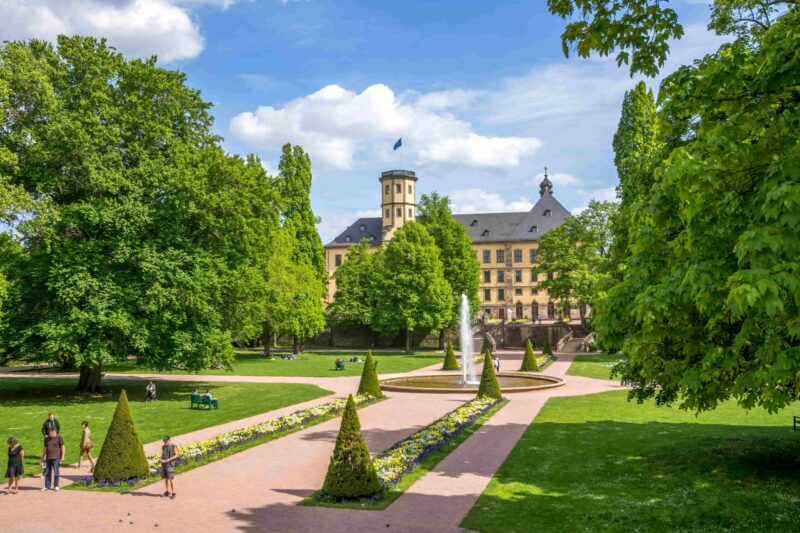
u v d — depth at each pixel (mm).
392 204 110562
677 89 8914
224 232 34406
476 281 76500
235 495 14250
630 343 10133
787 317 7863
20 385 37938
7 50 28344
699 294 7340
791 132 8039
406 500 13586
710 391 10695
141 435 21859
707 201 7953
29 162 29859
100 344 28438
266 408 28312
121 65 33719
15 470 14695
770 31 10047
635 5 9805
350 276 82875
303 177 73562
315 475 16094
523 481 15078
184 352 31188
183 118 36562
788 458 15922
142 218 29484
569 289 64438
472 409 25547
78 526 12133
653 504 12727
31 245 31312
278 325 61312
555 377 38719
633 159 31344
